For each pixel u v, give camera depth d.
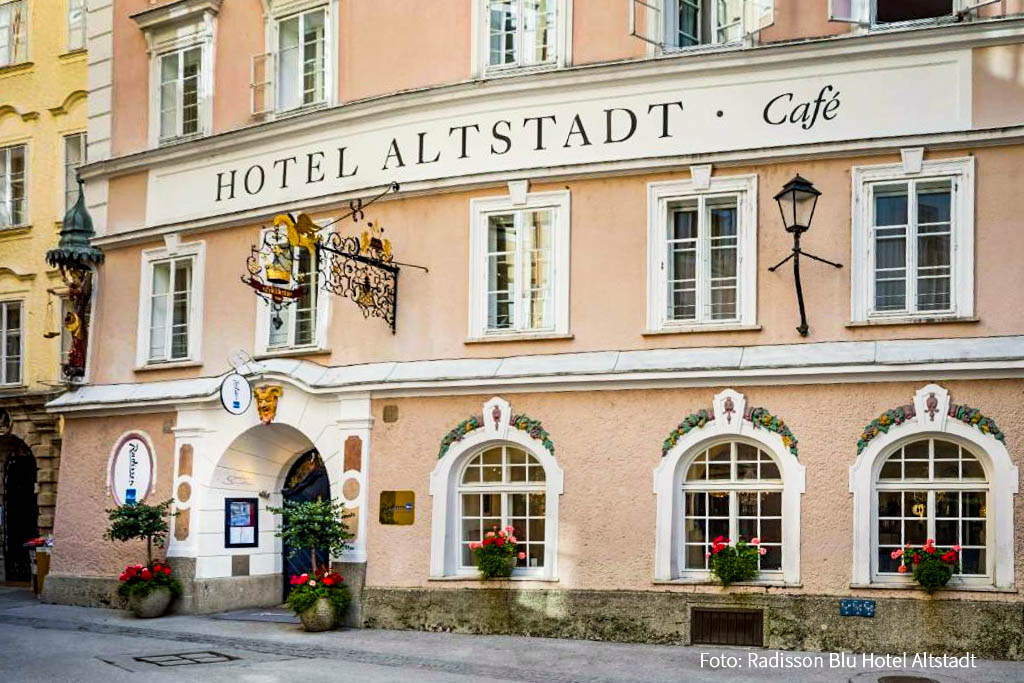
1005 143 15.86
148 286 22.06
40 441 25.56
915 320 16.00
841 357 16.05
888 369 15.74
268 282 18.06
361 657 15.55
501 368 17.86
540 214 18.20
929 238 16.28
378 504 18.48
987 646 15.13
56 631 18.33
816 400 16.19
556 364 17.58
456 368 18.20
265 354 20.22
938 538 15.73
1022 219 15.77
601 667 14.70
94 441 22.19
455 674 14.27
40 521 25.39
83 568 21.97
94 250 22.56
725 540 16.59
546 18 18.55
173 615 20.03
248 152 20.84
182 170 21.73
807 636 15.82
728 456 16.72
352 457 18.72
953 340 15.82
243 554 20.84
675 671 14.39
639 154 17.52
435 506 18.05
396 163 19.16
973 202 15.95
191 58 22.16
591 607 16.91
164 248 21.84
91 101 23.30
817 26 16.83
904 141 16.19
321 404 19.30
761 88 16.98
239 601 20.69
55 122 26.20
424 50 19.28
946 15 16.56
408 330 18.84
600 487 17.14
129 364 22.12
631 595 16.70
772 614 16.00
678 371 16.67
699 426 16.69
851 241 16.42
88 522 22.03
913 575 15.53
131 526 19.95
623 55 17.84
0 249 26.64
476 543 17.88
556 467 17.39
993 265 15.82
